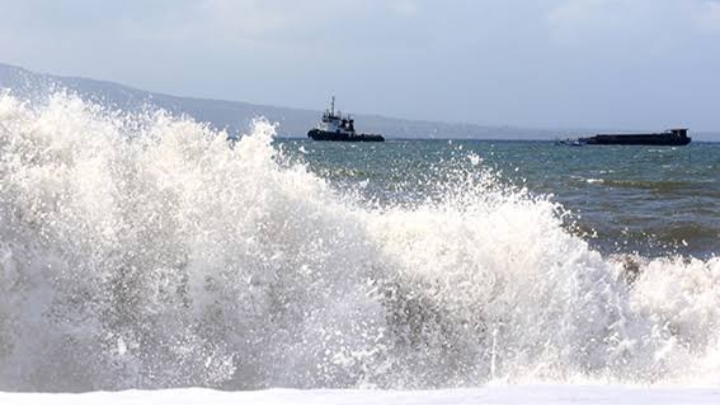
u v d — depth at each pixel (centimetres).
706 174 13338
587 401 1039
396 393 1105
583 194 9119
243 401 1025
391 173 10906
